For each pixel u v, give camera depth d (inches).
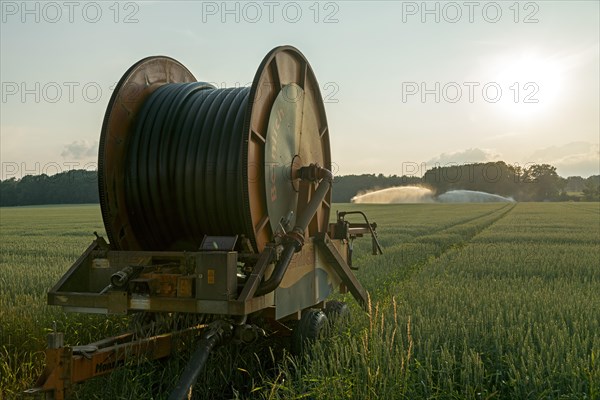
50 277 553.3
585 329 299.4
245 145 246.2
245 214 246.7
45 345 305.1
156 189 271.0
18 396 233.1
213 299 220.2
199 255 222.5
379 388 210.5
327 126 335.9
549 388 213.2
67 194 4389.8
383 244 1023.0
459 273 598.9
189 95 288.7
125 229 272.7
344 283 343.6
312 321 281.3
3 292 466.9
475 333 279.1
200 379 254.2
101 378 237.1
